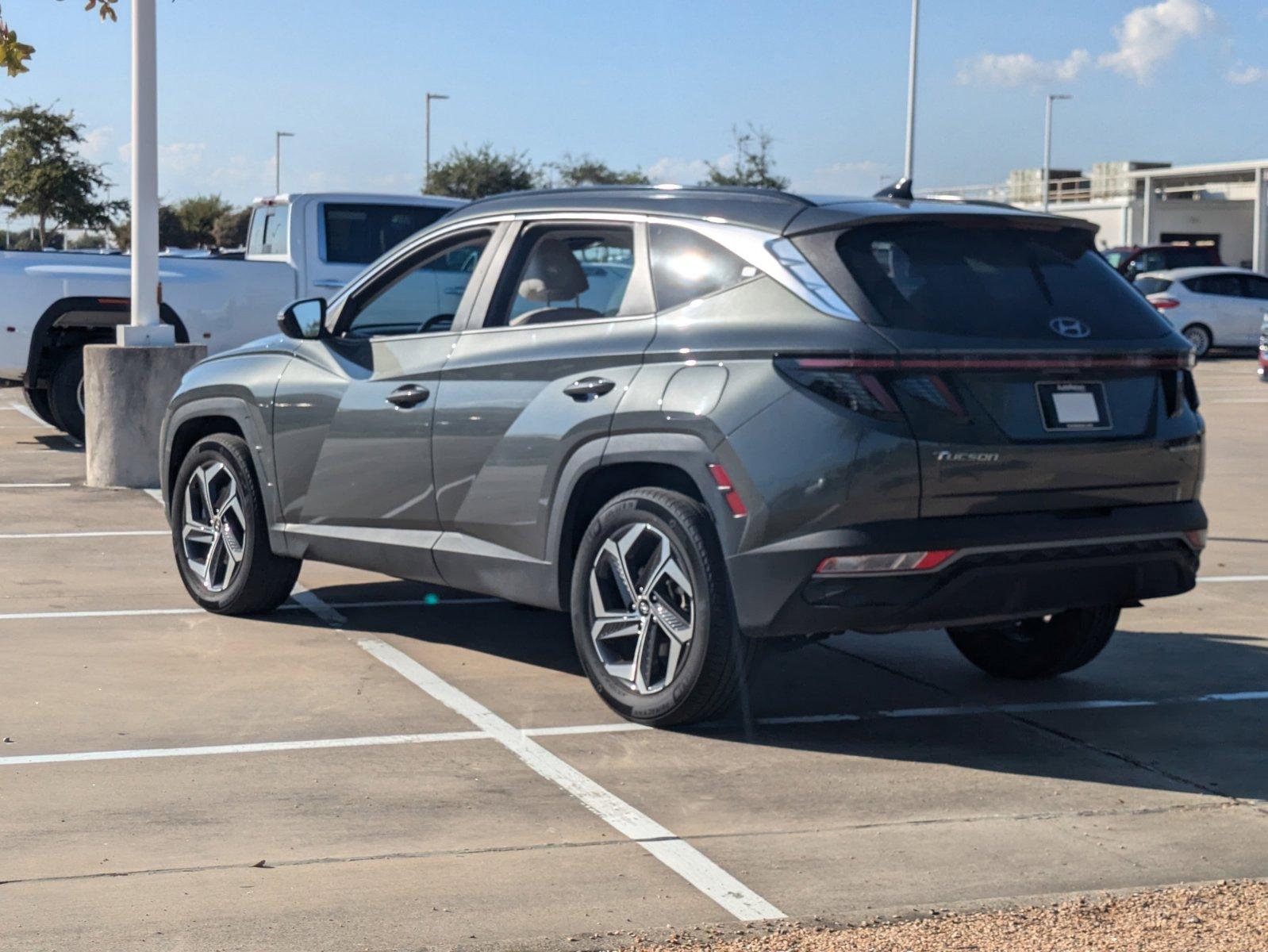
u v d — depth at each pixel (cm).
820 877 416
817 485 496
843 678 648
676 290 553
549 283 598
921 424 496
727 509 517
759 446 507
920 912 391
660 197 578
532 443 580
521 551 594
